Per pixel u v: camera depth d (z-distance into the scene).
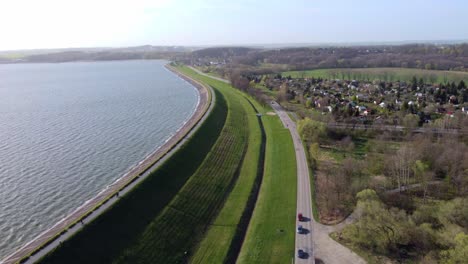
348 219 70.38
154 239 65.81
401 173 88.31
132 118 160.75
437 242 60.16
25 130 139.50
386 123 137.75
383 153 107.12
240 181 95.00
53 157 109.38
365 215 65.38
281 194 83.75
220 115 160.00
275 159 108.12
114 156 110.75
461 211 65.12
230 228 72.19
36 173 97.31
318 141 120.25
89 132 137.00
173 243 66.31
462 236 55.81
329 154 110.31
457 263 53.09
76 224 63.03
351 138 124.88
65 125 147.50
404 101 165.38
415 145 103.19
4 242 67.31
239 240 68.81
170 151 102.75
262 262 60.06
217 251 64.88
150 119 159.00
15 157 108.94
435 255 57.59
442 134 121.25
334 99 186.38
